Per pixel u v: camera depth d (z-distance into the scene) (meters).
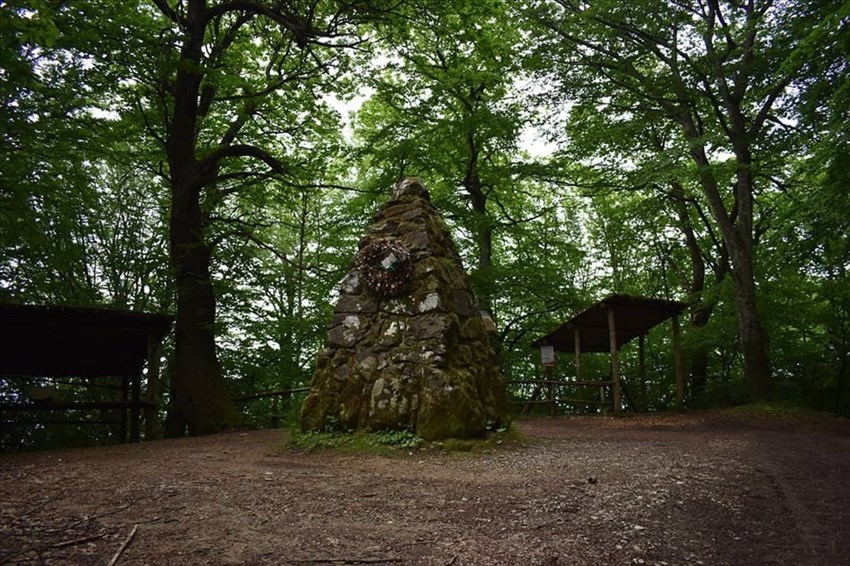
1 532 3.30
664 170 15.47
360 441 7.35
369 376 7.84
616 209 22.33
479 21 14.38
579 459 6.77
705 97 16.42
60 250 15.95
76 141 12.42
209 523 3.71
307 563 3.04
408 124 16.42
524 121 17.77
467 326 8.61
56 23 10.29
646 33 16.16
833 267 15.73
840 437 9.80
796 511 4.44
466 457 6.78
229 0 14.05
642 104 17.47
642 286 25.67
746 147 14.94
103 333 12.88
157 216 20.14
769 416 13.20
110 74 12.02
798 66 11.81
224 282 17.03
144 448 8.46
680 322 23.45
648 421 13.50
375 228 9.03
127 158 14.29
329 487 4.98
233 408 13.27
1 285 15.84
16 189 11.52
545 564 3.14
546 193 23.28
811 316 16.81
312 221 21.48
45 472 5.52
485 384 8.37
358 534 3.59
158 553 3.08
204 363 13.21
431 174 17.73
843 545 3.62
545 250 21.36
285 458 6.93
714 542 3.64
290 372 17.80
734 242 16.16
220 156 13.75
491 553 3.29
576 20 16.27
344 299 8.53
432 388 7.48
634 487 5.05
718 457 7.00
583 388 22.27
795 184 14.80
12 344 13.63
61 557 2.93
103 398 19.17
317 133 16.16
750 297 15.84
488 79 17.66
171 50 12.75
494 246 24.27
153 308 19.48
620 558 3.28
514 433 8.10
